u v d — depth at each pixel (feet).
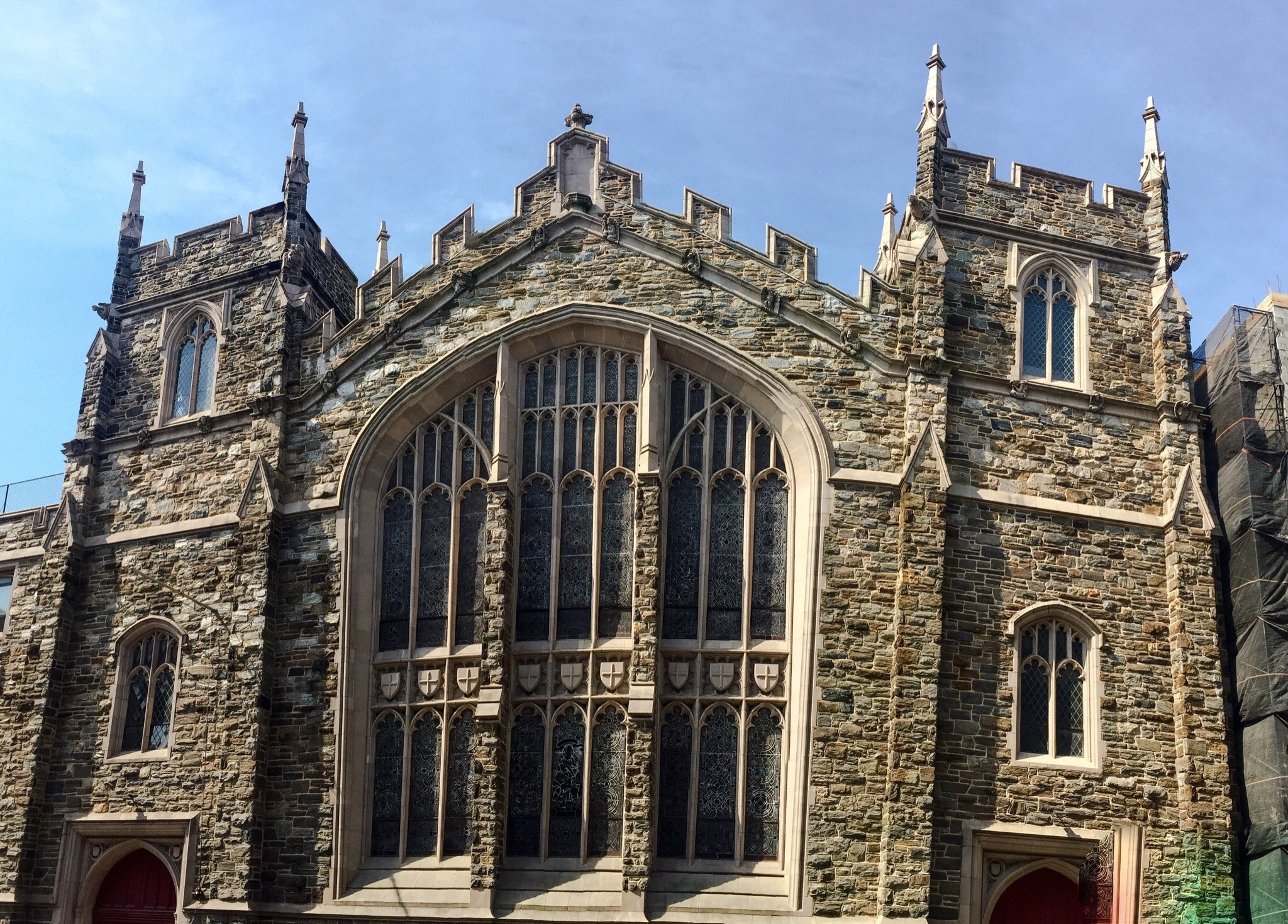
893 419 103.55
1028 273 111.14
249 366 117.08
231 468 114.11
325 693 104.17
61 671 114.42
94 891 109.19
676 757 98.58
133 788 108.78
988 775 96.99
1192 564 103.65
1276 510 104.88
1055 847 96.22
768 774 98.17
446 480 108.58
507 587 102.06
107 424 121.70
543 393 108.06
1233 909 96.22
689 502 103.71
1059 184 114.11
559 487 105.29
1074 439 106.93
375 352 111.55
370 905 98.22
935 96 113.80
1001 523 102.89
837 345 105.09
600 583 102.73
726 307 106.32
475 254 112.06
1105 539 104.58
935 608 97.86
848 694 97.19
